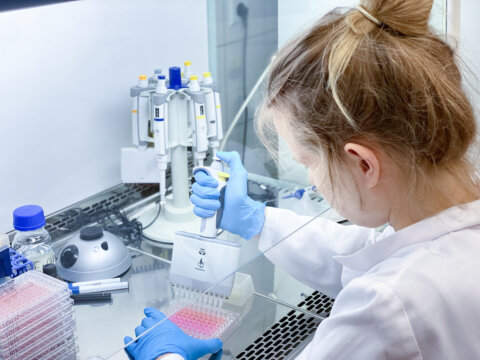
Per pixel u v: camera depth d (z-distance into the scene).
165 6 1.71
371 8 0.95
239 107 1.78
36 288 1.05
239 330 1.25
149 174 1.48
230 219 1.30
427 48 0.93
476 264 0.95
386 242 1.05
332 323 0.98
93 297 1.13
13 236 1.28
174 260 1.20
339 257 1.15
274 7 1.79
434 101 0.90
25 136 1.50
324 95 0.93
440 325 0.92
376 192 0.99
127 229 1.31
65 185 1.61
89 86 1.59
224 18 1.85
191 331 1.17
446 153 0.94
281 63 1.01
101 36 1.58
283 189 1.39
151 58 1.73
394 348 0.91
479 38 2.00
